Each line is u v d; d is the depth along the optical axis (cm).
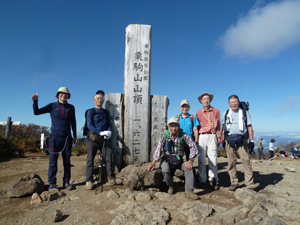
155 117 482
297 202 315
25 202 316
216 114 388
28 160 723
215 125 381
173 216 259
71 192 359
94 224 235
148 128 474
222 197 338
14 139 1062
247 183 358
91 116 397
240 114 364
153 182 358
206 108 393
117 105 466
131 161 462
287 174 493
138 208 268
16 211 282
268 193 360
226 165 596
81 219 250
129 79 467
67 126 388
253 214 251
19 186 346
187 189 335
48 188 385
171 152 341
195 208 269
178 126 329
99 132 387
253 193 322
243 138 362
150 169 349
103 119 405
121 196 329
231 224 233
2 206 301
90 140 391
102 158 383
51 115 380
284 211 281
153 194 340
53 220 248
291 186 398
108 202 304
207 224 238
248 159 359
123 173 386
